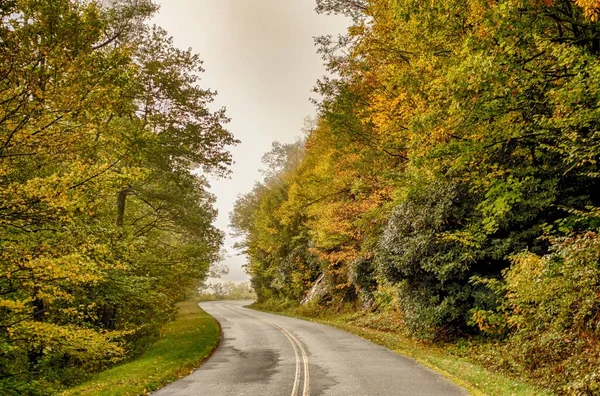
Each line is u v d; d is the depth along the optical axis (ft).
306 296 128.26
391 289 66.03
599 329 26.48
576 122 26.89
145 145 42.32
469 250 42.91
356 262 83.61
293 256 137.90
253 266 176.55
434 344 49.16
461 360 39.27
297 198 99.19
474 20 30.76
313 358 43.01
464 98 29.89
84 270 26.43
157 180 62.08
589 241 26.09
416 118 34.09
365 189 69.21
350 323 80.28
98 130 26.63
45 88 22.03
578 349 27.96
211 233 74.95
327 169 74.43
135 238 56.80
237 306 195.31
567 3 29.91
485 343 42.78
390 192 58.80
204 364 43.93
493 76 27.02
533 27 28.91
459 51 32.12
